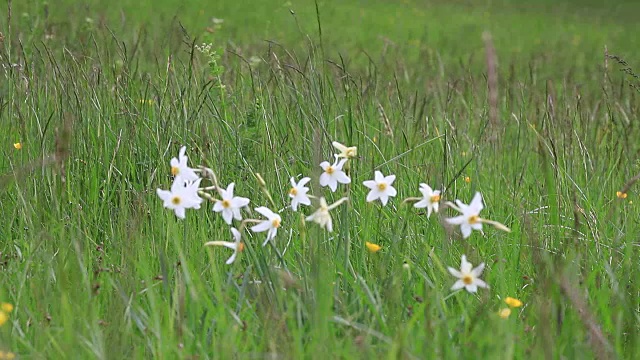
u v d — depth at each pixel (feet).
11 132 17.10
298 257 12.05
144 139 16.88
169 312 10.32
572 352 10.23
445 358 9.60
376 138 19.04
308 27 53.83
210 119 17.65
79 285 11.45
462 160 19.57
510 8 94.48
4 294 11.21
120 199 15.01
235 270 12.67
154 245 13.20
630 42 70.33
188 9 56.44
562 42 67.46
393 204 15.55
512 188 17.60
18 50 20.26
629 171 18.10
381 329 10.55
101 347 9.53
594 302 12.02
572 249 13.16
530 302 11.69
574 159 18.58
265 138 16.46
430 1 91.09
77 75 18.47
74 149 16.19
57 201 14.32
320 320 9.91
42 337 10.01
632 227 14.84
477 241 14.32
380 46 51.60
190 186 10.93
